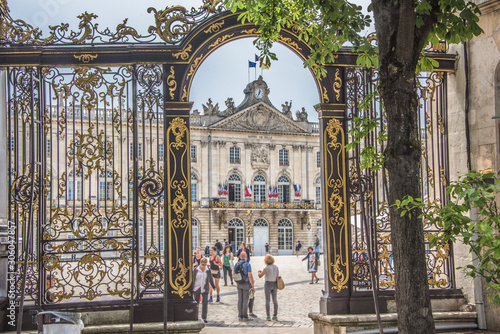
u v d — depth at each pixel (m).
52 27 8.58
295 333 10.86
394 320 8.95
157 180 8.66
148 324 8.30
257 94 65.19
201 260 12.46
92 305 8.34
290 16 8.23
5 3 8.61
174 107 8.70
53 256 8.38
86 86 8.59
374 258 9.19
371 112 9.30
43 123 8.51
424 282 5.95
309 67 8.80
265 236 64.19
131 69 8.69
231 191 64.00
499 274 6.39
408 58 6.01
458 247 9.60
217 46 8.93
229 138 63.69
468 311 9.35
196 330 8.34
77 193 35.94
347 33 7.22
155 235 34.50
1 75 8.54
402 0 5.88
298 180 65.81
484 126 9.23
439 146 9.86
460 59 9.65
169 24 8.77
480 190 5.92
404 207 5.95
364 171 9.38
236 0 7.61
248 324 12.23
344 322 8.74
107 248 8.57
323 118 9.21
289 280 23.41
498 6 8.97
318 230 66.12
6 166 8.65
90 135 8.54
